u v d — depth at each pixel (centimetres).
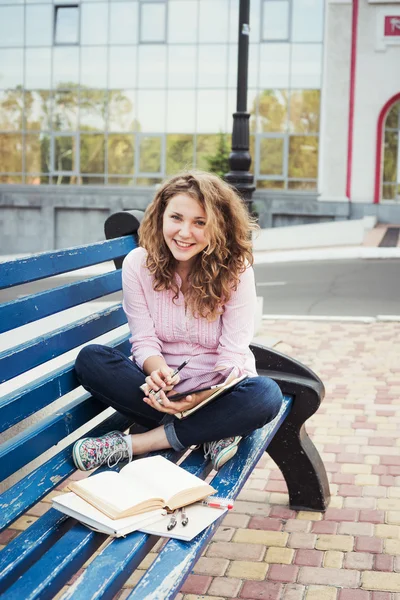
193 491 230
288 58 2464
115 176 2636
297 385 332
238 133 919
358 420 490
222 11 2483
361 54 2408
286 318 891
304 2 2431
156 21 2534
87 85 2614
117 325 316
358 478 394
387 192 2498
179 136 2566
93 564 192
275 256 1798
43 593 180
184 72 2536
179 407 260
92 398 282
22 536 205
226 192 270
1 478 219
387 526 338
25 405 239
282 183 2525
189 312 281
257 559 308
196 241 266
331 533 331
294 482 352
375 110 2422
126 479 233
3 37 2647
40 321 520
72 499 220
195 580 291
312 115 2478
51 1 2597
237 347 280
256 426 268
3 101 2681
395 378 597
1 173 2716
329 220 2486
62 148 2664
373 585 288
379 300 1073
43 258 262
